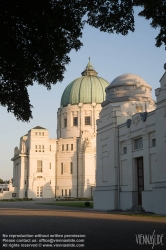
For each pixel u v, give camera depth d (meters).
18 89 18.11
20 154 112.75
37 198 107.62
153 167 37.44
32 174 110.56
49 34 16.95
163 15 18.47
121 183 43.91
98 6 17.66
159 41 19.53
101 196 47.88
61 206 55.19
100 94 119.88
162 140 35.41
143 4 17.59
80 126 116.56
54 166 114.56
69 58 18.50
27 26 16.28
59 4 16.56
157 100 36.75
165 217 28.61
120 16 17.84
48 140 114.06
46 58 17.50
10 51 16.08
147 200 37.59
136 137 41.31
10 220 25.77
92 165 109.62
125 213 35.00
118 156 44.94
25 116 18.72
